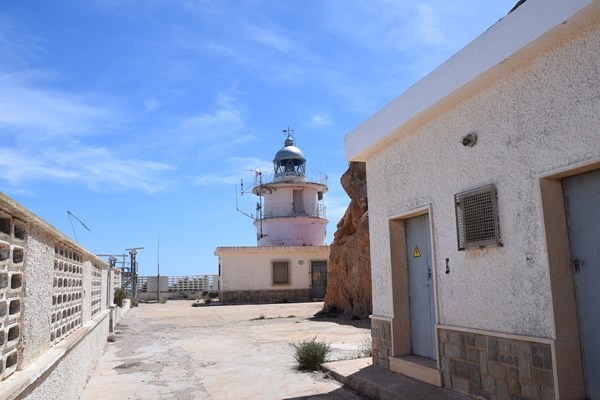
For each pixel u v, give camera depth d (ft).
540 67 16.42
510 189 17.65
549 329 15.97
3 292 11.90
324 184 121.29
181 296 134.72
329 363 28.86
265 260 106.42
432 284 23.58
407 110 22.66
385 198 26.11
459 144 20.36
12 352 12.76
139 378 28.02
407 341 25.30
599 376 15.33
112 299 53.93
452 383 20.57
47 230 15.38
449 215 20.90
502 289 17.97
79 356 22.72
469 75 18.48
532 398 16.55
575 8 13.98
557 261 16.08
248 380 26.96
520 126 17.25
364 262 59.16
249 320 62.64
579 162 14.97
